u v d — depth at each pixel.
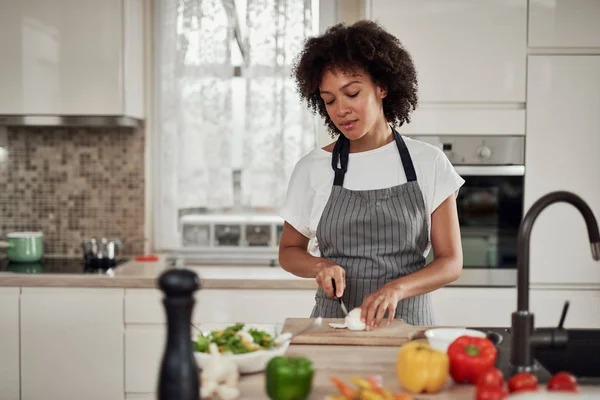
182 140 3.66
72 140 3.69
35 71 3.32
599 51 3.16
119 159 3.69
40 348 3.13
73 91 3.33
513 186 3.20
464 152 3.19
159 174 3.70
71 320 3.12
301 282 3.12
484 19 3.15
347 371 1.47
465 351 1.37
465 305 3.16
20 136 3.69
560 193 1.34
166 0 3.62
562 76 3.16
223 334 1.51
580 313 3.20
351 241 2.04
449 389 1.34
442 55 3.16
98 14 3.30
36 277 3.12
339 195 2.07
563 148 3.18
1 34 3.30
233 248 3.72
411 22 3.15
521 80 3.16
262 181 3.67
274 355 1.44
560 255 3.19
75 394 3.14
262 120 3.64
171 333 1.08
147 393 3.12
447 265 1.93
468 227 3.20
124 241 3.70
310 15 3.60
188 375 1.07
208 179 3.68
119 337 3.12
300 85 2.12
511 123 3.18
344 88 1.93
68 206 3.71
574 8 3.14
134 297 3.11
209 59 3.63
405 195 2.03
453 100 3.17
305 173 2.15
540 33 3.15
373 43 1.95
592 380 1.39
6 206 3.71
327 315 2.05
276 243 3.73
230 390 1.27
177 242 3.71
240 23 3.65
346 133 1.98
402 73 2.02
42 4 3.30
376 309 1.78
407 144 2.09
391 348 1.67
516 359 1.39
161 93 3.66
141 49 3.59
